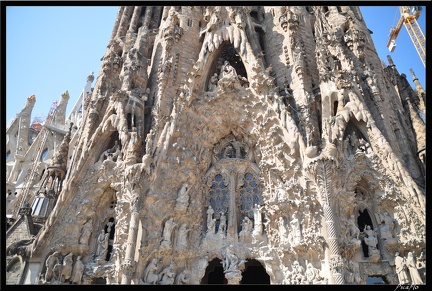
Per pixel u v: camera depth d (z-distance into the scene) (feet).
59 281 53.67
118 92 71.10
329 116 63.46
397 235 52.60
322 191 53.88
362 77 72.59
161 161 61.87
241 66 83.10
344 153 59.16
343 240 51.93
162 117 68.08
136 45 88.79
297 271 52.44
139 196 57.16
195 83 71.51
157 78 79.87
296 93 72.13
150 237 56.13
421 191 52.54
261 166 63.31
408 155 61.62
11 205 86.94
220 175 68.59
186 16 92.89
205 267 57.82
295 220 54.90
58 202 59.88
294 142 59.62
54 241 57.11
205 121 69.72
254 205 64.18
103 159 65.31
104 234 59.62
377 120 64.85
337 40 78.64
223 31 79.10
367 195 57.88
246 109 68.23
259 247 58.23
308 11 96.58
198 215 62.23
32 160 106.42
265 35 89.81
